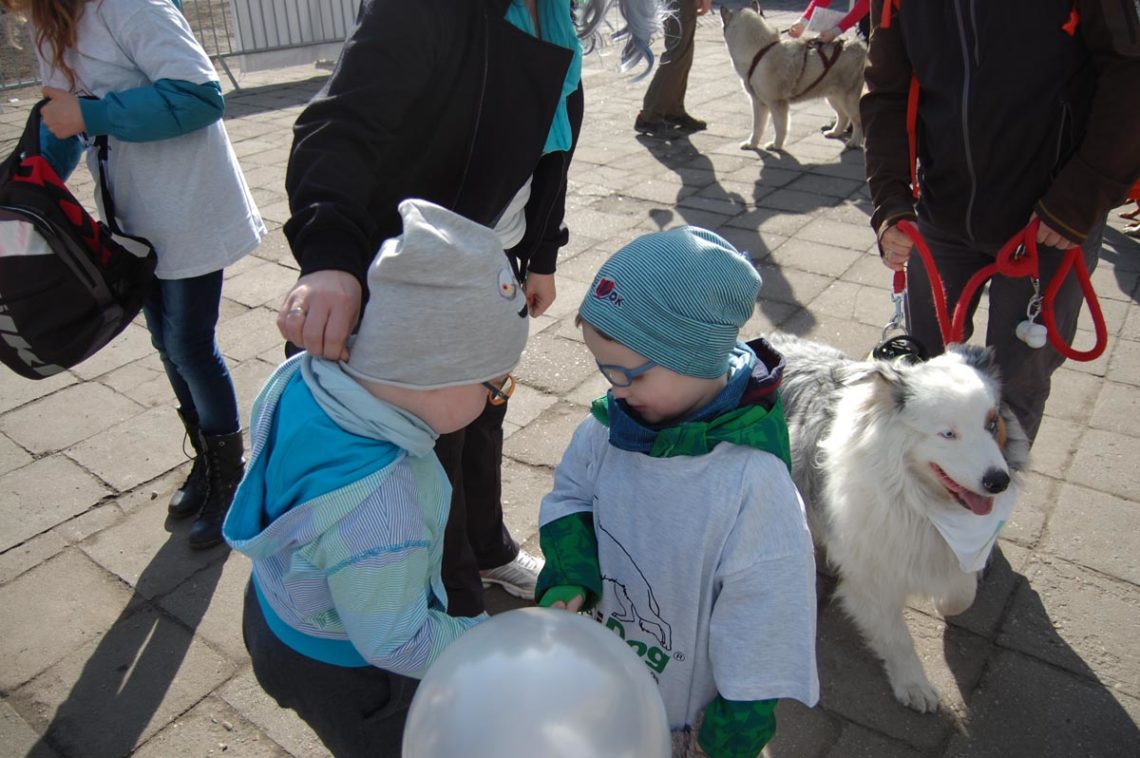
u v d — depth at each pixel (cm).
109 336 258
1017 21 226
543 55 184
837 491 244
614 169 684
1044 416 367
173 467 350
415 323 126
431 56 170
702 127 792
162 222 267
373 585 131
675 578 156
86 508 327
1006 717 241
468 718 112
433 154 182
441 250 122
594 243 552
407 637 134
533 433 369
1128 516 311
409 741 119
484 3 177
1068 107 230
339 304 143
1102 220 253
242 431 371
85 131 243
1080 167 225
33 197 234
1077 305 263
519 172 193
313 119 167
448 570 226
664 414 156
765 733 149
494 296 128
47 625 276
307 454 134
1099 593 280
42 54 247
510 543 281
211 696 253
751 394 154
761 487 148
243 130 779
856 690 251
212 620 279
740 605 149
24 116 809
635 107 850
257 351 434
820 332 444
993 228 252
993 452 214
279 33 955
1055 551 297
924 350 265
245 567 301
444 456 208
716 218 586
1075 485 327
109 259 250
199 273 277
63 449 360
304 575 138
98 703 250
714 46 1133
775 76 693
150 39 243
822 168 683
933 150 259
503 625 124
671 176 668
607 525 166
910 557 236
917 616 276
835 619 277
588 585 166
